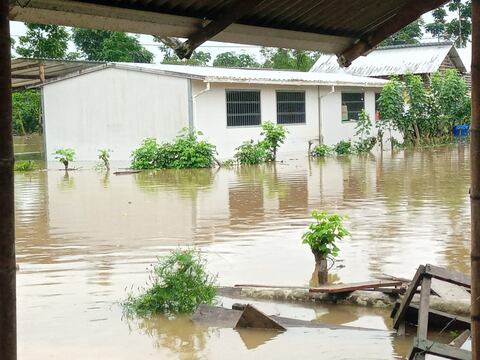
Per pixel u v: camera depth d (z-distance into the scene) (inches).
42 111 992.2
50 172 825.5
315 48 198.8
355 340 206.8
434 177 642.8
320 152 964.0
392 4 182.9
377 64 1439.5
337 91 1101.1
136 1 153.1
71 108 970.7
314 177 675.4
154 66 955.3
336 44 201.2
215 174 738.2
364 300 242.5
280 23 184.5
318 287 246.1
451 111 1136.8
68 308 242.7
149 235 378.6
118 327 222.2
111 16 151.8
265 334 213.8
